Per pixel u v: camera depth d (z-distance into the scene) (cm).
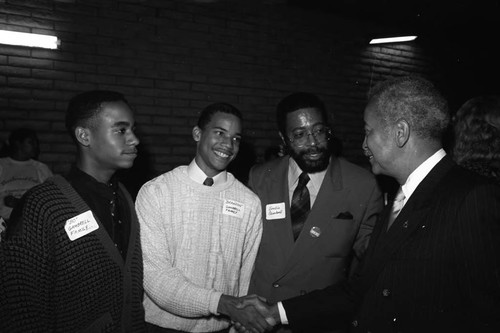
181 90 431
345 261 210
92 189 148
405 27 542
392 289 131
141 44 411
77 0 385
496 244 112
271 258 208
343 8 495
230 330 196
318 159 204
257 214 199
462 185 124
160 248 178
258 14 463
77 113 147
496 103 164
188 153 438
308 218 205
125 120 149
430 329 124
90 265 139
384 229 147
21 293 127
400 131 133
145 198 183
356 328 141
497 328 112
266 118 475
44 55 378
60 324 136
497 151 159
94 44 394
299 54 489
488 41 591
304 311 178
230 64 453
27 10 369
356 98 529
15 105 372
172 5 421
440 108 134
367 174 214
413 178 137
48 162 386
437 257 123
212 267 185
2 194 362
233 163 459
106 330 142
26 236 130
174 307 173
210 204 187
